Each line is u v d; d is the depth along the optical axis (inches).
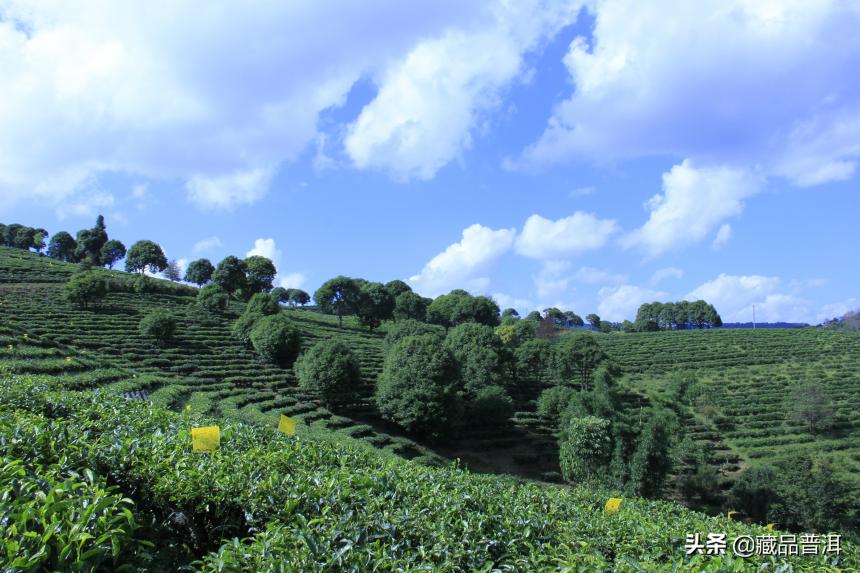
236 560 248.8
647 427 1514.5
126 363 1836.9
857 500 1488.7
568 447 1542.8
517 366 2719.0
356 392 1973.4
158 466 359.6
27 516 211.5
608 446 1497.3
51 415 511.5
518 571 295.0
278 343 2258.9
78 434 395.9
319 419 1713.8
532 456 1852.9
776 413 2324.1
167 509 350.6
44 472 317.1
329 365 1872.5
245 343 2544.3
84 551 214.8
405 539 307.3
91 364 1497.3
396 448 1619.1
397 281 4751.5
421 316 4106.8
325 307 3750.0
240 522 350.0
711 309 5290.4
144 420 492.1
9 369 1173.1
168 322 2241.6
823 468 1451.8
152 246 3973.9
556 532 380.5
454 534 320.2
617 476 1446.9
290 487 348.5
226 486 348.2
